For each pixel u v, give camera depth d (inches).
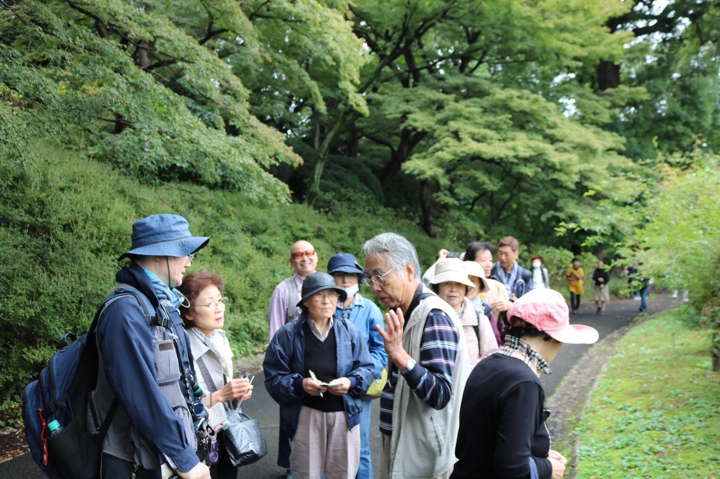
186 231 105.3
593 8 669.3
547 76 782.5
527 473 80.9
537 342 91.0
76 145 375.9
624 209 304.2
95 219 323.0
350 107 666.8
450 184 711.1
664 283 270.5
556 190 655.8
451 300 143.9
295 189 729.0
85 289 259.3
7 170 284.8
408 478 108.7
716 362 263.6
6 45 241.3
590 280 874.1
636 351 359.6
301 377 140.4
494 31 659.4
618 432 205.8
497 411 85.3
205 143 282.2
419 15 644.7
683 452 177.9
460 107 582.6
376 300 492.7
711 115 1074.1
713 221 235.1
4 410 220.2
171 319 99.9
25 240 269.3
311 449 140.5
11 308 231.0
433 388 102.7
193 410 101.2
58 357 94.7
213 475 129.9
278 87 675.4
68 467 89.7
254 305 383.6
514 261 240.8
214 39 534.0
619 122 1020.5
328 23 422.3
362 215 703.1
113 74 248.4
